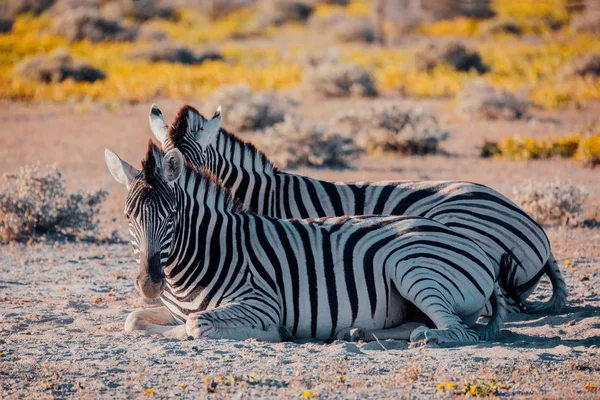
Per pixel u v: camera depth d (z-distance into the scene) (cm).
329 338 1744
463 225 1983
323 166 4966
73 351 1622
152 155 1648
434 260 1709
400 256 1712
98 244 3052
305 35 16938
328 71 8819
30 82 9244
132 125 6756
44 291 2316
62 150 5453
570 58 10244
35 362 1546
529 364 1505
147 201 1606
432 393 1340
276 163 4966
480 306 1756
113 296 2256
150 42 14188
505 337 1783
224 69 10850
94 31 13988
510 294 1980
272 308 1692
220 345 1606
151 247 1594
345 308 1706
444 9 18050
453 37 15625
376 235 1766
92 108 7750
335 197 2086
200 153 2108
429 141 5434
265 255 1730
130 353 1594
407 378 1409
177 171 1644
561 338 1766
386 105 5794
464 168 4812
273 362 1504
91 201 3284
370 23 15838
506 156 5184
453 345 1631
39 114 7456
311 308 1708
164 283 1611
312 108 7731
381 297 1711
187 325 1670
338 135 5059
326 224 1803
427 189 2075
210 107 6825
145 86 8925
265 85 9500
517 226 2016
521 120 6912
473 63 10575
